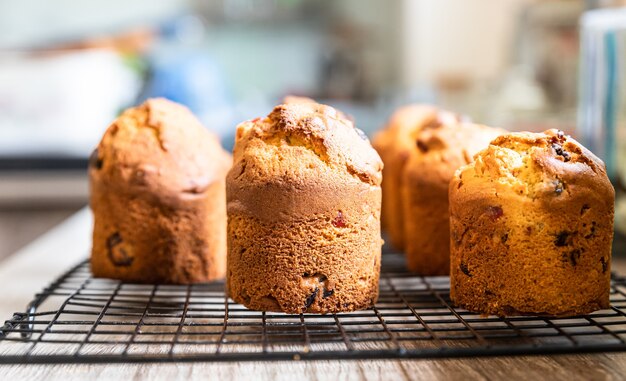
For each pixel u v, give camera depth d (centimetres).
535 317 36
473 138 44
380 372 32
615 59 49
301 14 108
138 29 105
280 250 36
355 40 110
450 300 39
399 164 51
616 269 45
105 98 102
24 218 95
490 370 32
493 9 108
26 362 31
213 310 37
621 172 49
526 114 88
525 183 36
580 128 53
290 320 37
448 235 44
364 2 109
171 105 45
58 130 100
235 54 109
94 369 32
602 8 50
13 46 103
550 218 35
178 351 33
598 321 37
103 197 43
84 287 41
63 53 103
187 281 43
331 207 36
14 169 97
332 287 37
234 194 38
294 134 37
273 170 36
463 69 110
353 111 108
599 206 35
